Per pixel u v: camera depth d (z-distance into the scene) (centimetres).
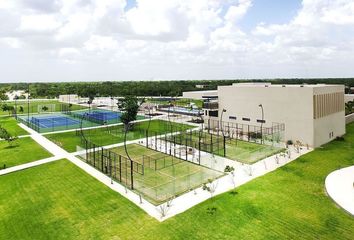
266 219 2241
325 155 3962
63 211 2502
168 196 2730
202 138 5262
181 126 6912
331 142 4775
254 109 5250
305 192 2723
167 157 4162
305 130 4462
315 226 2125
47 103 13762
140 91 16125
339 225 2133
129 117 6219
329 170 3319
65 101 14575
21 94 17388
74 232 2156
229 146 4659
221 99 5928
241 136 5309
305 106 4438
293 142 4622
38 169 3662
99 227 2214
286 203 2503
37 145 5041
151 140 5034
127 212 2436
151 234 2088
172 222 2245
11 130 6731
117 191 2892
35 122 7556
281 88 4762
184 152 4372
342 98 5403
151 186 2997
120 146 4912
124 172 3494
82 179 3259
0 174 3509
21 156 4319
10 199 2788
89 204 2617
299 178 3092
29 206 2620
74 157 4191
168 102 12312
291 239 1967
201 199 2639
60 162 3947
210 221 2238
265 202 2531
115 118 8506
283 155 3950
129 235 2088
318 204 2475
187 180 3145
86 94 15162
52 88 18925
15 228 2247
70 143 5159
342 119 5416
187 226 2177
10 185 3152
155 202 2611
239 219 2253
